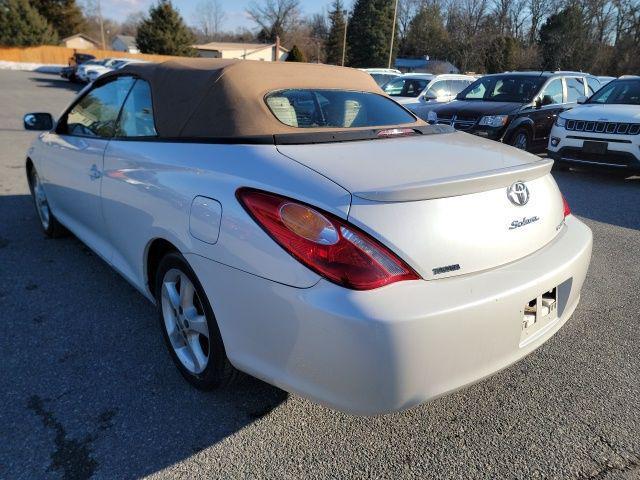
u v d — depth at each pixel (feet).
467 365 6.34
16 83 92.63
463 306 6.08
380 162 7.19
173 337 8.68
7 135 35.32
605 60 148.15
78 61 124.98
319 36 270.67
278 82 9.16
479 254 6.63
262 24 260.42
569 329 10.82
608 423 7.93
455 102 32.81
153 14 159.43
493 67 162.91
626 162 25.00
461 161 7.63
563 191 24.08
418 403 6.15
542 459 7.20
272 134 8.00
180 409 8.00
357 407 6.06
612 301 12.20
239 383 8.57
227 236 6.81
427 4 213.25
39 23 158.92
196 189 7.47
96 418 7.75
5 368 8.90
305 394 6.39
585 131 26.14
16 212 18.03
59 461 6.91
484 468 7.02
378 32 189.26
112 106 10.86
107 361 9.20
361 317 5.70
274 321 6.36
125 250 9.90
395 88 42.37
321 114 9.16
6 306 11.13
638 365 9.51
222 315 7.06
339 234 6.02
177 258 7.98
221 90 8.55
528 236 7.34
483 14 191.93
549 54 153.28
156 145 8.86
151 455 7.07
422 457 7.19
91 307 11.18
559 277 7.29
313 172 6.73
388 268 5.99
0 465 6.80
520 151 8.96
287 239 6.23
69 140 12.19
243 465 6.96
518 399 8.48
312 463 7.04
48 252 14.34
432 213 6.35
